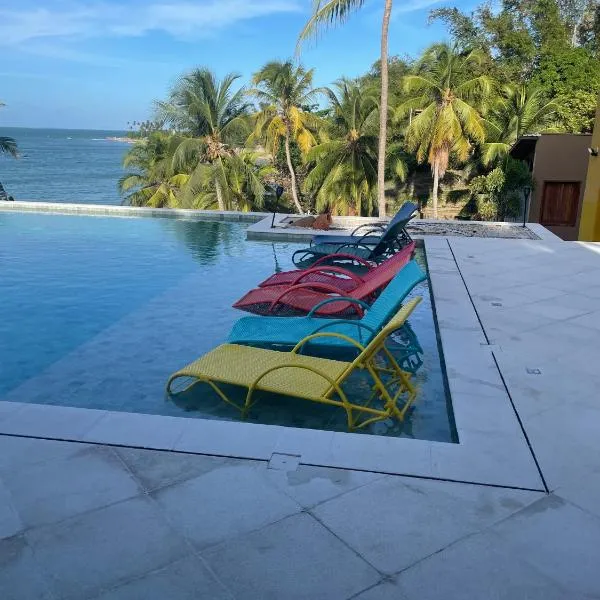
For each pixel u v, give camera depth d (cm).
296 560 248
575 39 3419
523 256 987
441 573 241
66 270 931
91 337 613
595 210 1332
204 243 1202
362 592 231
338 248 988
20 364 541
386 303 511
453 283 780
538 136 1928
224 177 2689
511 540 262
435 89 2752
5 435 346
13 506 282
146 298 762
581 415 389
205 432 351
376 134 2822
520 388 433
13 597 228
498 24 3247
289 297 663
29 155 13062
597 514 281
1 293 788
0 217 1580
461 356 500
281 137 3216
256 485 301
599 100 1316
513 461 328
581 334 564
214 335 616
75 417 368
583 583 237
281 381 429
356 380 489
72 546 256
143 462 320
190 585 234
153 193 3234
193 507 283
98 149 16425
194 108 2677
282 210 3488
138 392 478
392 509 283
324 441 343
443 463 323
